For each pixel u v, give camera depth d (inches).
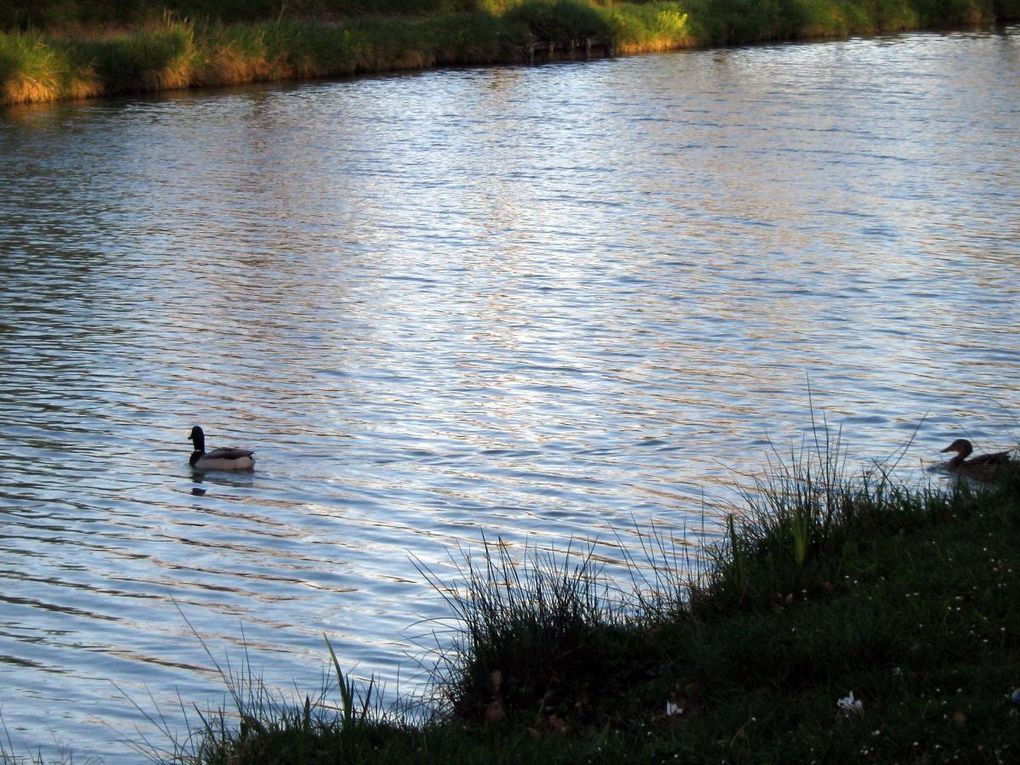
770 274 995.3
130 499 557.9
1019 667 279.4
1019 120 1795.0
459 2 2913.4
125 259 1060.5
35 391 714.2
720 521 513.3
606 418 663.1
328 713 352.5
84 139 1696.6
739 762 256.8
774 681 296.4
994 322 847.1
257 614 438.9
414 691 366.3
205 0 2556.6
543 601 349.7
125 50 2156.7
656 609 363.9
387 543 504.7
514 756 270.4
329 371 754.8
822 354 778.2
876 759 251.1
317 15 2677.2
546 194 1342.3
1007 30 3275.1
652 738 277.4
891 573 346.6
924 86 2198.6
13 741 347.9
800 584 353.1
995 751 242.8
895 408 668.1
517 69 2554.1
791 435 628.1
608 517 525.7
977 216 1197.1
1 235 1147.9
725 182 1395.2
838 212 1227.2
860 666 295.1
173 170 1489.9
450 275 1002.1
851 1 3250.5
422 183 1412.4
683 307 898.1
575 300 922.7
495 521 525.7
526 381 731.4
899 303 900.6
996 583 324.8
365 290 956.6
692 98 2113.7
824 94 2123.5
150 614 440.8
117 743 345.4
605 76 2431.1
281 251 1091.9
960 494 420.8
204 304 916.0
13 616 439.5
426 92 2206.0
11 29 2256.4
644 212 1245.7
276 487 572.1
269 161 1552.7
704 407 677.3
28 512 542.0
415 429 649.6
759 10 3043.8
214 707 366.9
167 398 703.7
